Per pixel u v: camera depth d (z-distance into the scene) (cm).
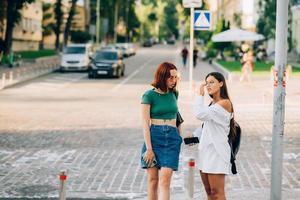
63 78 3678
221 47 5775
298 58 5181
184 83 3183
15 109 2019
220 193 671
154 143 700
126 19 11669
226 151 665
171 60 6262
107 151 1240
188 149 1259
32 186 929
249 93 2634
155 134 701
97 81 3453
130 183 949
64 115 1855
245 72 3089
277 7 689
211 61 5456
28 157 1174
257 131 1537
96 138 1410
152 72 4366
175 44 15512
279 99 689
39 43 8594
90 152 1229
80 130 1539
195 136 704
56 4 7100
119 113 1912
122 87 3030
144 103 702
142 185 935
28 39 7475
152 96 703
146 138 692
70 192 882
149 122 704
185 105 2153
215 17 10762
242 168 1076
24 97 2470
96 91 2789
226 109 664
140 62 5862
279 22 688
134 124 1652
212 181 669
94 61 3734
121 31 11738
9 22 4866
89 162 1123
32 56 5609
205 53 6216
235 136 679
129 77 3841
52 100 2352
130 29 12206
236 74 3438
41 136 1439
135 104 2209
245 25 6644
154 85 705
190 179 752
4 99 2377
